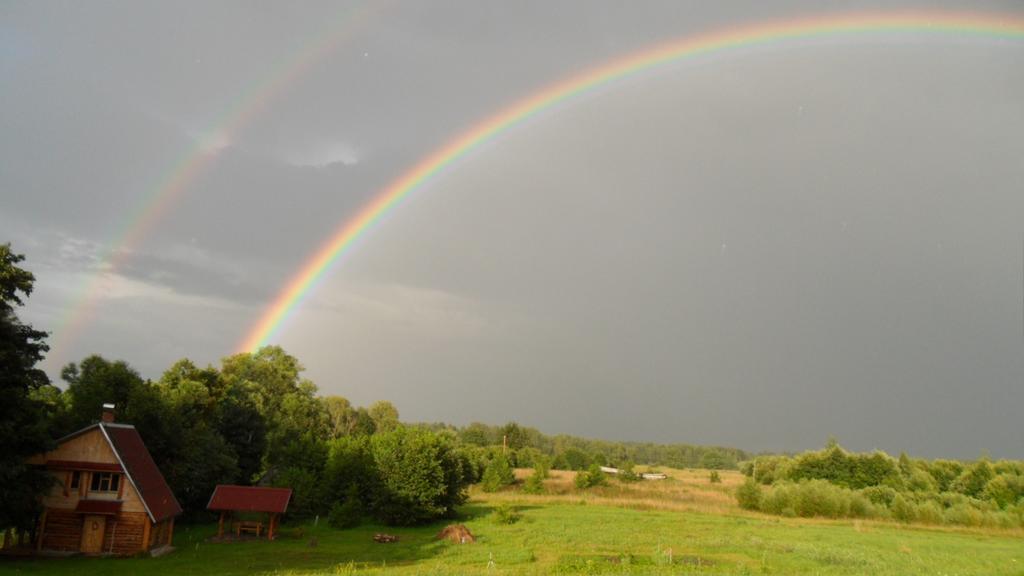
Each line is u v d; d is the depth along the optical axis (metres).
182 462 50.75
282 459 66.75
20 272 33.56
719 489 92.94
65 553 36.88
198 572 31.70
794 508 65.69
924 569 33.66
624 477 103.00
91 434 38.28
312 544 43.06
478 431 170.75
